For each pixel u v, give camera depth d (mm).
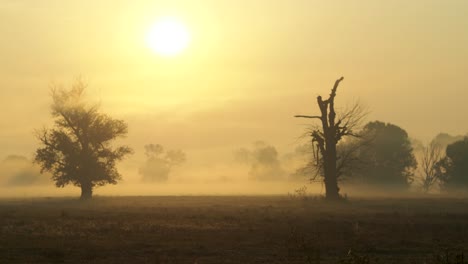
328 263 21422
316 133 66625
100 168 73250
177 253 23984
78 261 21891
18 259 22188
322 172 71188
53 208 53656
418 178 121750
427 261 21938
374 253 24578
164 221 37406
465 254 23703
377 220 39125
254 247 25781
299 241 26328
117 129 74438
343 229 33406
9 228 32625
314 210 49844
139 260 22109
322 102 66688
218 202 64125
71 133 73125
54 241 27156
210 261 21922
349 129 66938
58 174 73312
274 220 38344
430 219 40219
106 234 30125
